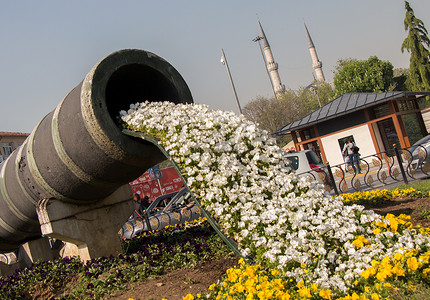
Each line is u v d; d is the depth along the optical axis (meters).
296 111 65.50
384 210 8.70
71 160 7.40
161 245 8.33
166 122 6.36
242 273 4.51
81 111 6.95
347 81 66.94
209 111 6.87
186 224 11.98
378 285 3.80
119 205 8.94
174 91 7.85
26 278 7.78
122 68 7.42
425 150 12.97
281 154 6.29
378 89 64.56
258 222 5.10
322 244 4.71
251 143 6.22
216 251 7.56
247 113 63.38
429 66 52.00
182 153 5.79
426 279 3.88
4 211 8.91
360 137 29.05
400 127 27.80
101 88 6.99
